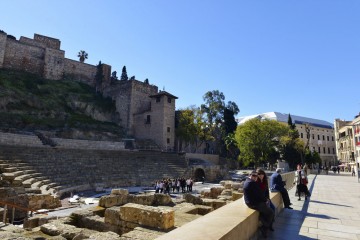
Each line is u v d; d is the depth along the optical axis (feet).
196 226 15.61
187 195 50.98
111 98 256.73
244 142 200.44
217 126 261.85
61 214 57.11
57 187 85.35
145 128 224.74
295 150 216.54
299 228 27.61
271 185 38.32
